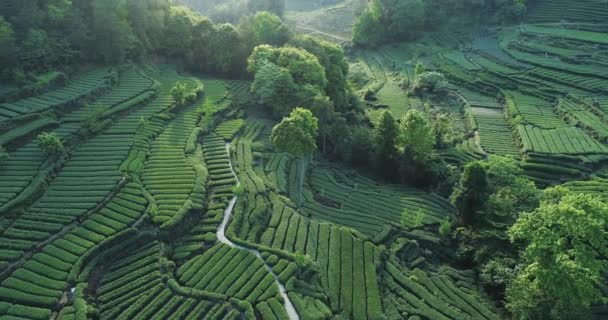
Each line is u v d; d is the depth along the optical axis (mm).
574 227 48781
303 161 72750
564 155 84375
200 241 57656
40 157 65750
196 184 65875
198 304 48406
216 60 108438
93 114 75812
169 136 78062
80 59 90688
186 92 91750
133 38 97688
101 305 47906
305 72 91938
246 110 94375
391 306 52281
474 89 117250
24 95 76500
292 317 47812
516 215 62406
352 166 87625
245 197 64938
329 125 87812
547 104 105562
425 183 81188
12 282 48031
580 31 136250
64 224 55812
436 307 53031
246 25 109812
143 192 63031
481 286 58719
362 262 57062
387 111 81250
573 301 47125
